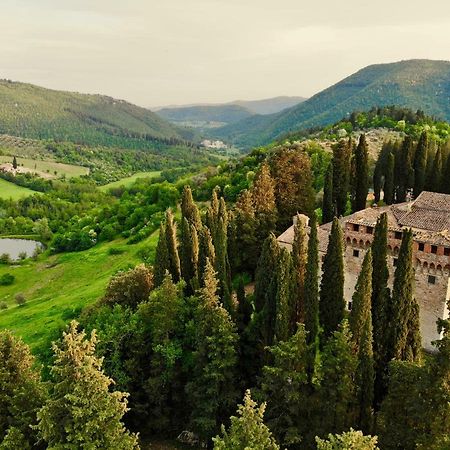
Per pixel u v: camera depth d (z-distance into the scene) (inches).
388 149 4992.6
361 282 2209.6
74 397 1716.3
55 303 4783.5
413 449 1851.6
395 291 2257.6
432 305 2596.0
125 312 2970.0
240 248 3848.4
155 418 2709.2
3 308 5388.8
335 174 4274.1
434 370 1844.2
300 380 2166.6
